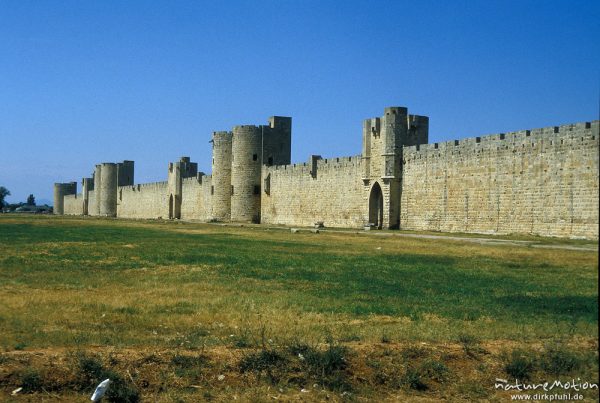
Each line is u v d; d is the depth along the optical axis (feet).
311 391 48.01
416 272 104.73
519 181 200.23
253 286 87.92
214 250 142.92
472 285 90.17
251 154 360.48
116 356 50.34
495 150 209.67
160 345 53.98
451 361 52.54
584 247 153.48
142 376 48.52
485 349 54.65
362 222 274.57
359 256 131.64
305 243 169.78
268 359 50.75
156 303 73.97
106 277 96.12
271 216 349.61
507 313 69.67
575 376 51.11
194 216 426.51
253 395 46.70
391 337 57.47
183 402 45.70
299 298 77.97
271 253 136.67
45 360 49.11
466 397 48.01
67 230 228.02
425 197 241.96
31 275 97.25
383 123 259.80
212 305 73.00
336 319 66.03
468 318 66.95
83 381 47.24
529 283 92.38
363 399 47.19
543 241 173.06
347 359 51.47
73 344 53.93
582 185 179.11
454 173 227.20
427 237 197.47
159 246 152.87
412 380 49.26
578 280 95.91
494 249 148.56
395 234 215.10
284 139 366.63
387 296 80.28
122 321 64.54
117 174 575.79
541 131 192.85
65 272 101.24
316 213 309.83
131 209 540.52
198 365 50.08
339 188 292.61
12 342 54.54
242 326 62.28
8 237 182.09
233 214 364.38
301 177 322.34
